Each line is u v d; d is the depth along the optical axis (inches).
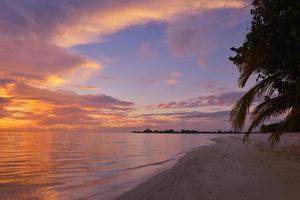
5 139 3265.3
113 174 705.6
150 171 735.1
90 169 810.2
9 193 507.8
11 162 1009.5
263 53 464.1
